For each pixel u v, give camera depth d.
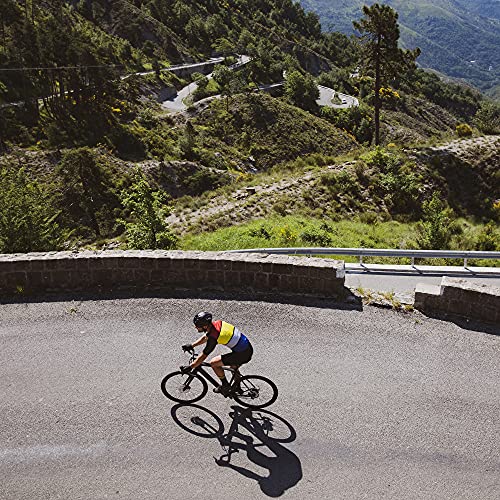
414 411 6.93
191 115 78.75
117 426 6.64
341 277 9.77
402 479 5.83
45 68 69.44
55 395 7.23
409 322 9.17
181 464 6.04
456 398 7.21
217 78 101.19
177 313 9.42
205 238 23.91
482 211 30.70
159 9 138.38
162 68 105.81
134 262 10.30
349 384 7.49
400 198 30.06
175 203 34.09
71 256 10.27
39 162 48.06
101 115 65.25
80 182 43.47
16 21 83.19
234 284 10.30
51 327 9.00
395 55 41.62
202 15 152.75
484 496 5.62
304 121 80.06
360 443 6.36
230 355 6.64
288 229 23.25
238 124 76.75
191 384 7.46
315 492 5.66
